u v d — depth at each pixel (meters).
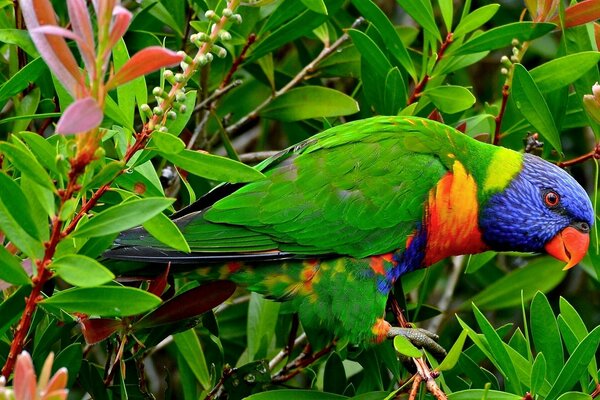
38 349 4.37
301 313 5.26
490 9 5.46
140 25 5.73
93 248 3.64
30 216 3.33
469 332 4.38
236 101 6.87
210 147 6.78
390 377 5.69
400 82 5.63
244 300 6.50
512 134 6.09
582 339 4.35
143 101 4.01
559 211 5.65
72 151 3.18
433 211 5.34
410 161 5.32
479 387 4.96
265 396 4.69
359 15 7.23
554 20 5.41
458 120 6.30
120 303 3.46
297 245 5.14
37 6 2.98
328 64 6.27
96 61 2.97
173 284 5.17
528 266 6.65
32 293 3.39
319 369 5.85
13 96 4.92
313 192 5.19
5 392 2.64
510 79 5.55
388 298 5.61
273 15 5.52
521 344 4.87
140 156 3.91
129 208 3.32
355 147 5.32
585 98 5.07
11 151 3.23
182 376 5.41
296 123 6.66
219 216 5.05
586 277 7.75
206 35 3.60
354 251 5.22
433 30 5.55
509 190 5.56
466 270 6.07
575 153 7.79
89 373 4.77
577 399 4.12
